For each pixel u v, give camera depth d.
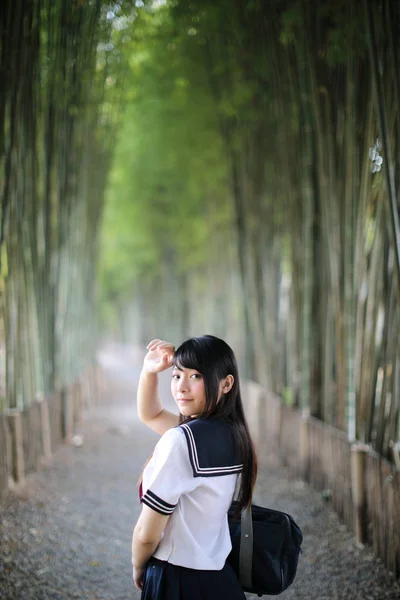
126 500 3.93
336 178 3.55
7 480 3.78
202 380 1.53
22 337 4.20
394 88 2.82
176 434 1.45
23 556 2.88
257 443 5.61
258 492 4.09
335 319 3.85
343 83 3.46
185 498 1.47
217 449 1.47
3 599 2.46
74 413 6.33
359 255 3.33
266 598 2.57
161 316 13.97
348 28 2.99
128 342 20.97
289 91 4.13
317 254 4.24
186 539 1.45
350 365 3.41
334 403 3.98
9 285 3.90
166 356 1.66
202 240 9.66
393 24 2.69
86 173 6.46
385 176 2.70
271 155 5.12
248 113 4.88
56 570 2.78
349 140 3.27
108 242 14.00
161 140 7.59
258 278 5.60
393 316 3.06
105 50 4.93
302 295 4.71
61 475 4.39
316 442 4.06
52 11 3.94
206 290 10.70
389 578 2.73
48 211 4.86
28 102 3.94
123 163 9.28
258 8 3.64
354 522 3.21
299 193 4.52
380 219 3.14
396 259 2.69
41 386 4.93
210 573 1.46
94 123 6.24
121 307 21.27
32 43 3.78
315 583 2.70
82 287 7.60
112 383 11.45
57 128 4.82
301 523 3.46
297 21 3.45
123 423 7.04
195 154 7.16
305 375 4.38
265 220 5.53
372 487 3.03
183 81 5.58
